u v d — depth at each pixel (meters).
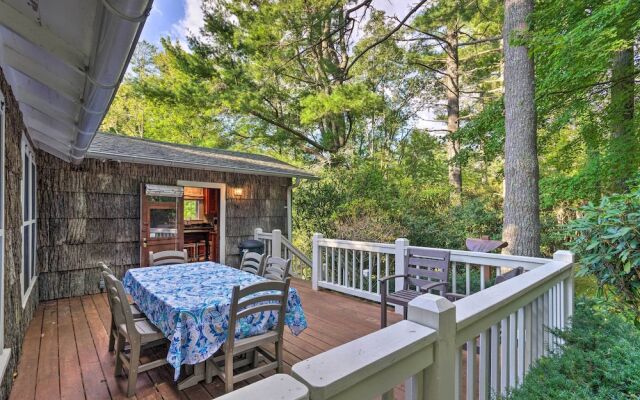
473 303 1.41
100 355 2.91
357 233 6.74
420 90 12.60
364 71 11.83
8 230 2.52
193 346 2.09
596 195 5.46
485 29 10.05
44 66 1.88
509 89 4.59
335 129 11.21
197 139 12.48
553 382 1.61
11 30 1.46
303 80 11.04
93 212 5.10
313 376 0.77
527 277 1.95
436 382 1.08
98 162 5.15
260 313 2.45
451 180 11.09
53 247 4.77
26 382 2.46
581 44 4.05
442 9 9.34
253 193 7.04
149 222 5.51
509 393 1.54
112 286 2.45
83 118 2.38
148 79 9.69
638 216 2.53
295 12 8.61
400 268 3.89
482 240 3.98
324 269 5.50
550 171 8.65
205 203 7.98
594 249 2.83
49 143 4.06
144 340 2.36
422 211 8.20
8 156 2.53
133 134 14.85
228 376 2.19
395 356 0.92
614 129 5.46
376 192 8.66
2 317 2.26
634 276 2.68
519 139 4.46
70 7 1.24
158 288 2.67
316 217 8.39
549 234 7.97
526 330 1.84
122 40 1.26
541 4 4.59
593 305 2.78
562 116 5.52
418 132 12.39
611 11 3.81
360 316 3.91
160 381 2.49
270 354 2.77
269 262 3.49
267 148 13.45
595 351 1.93
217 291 2.59
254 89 9.76
